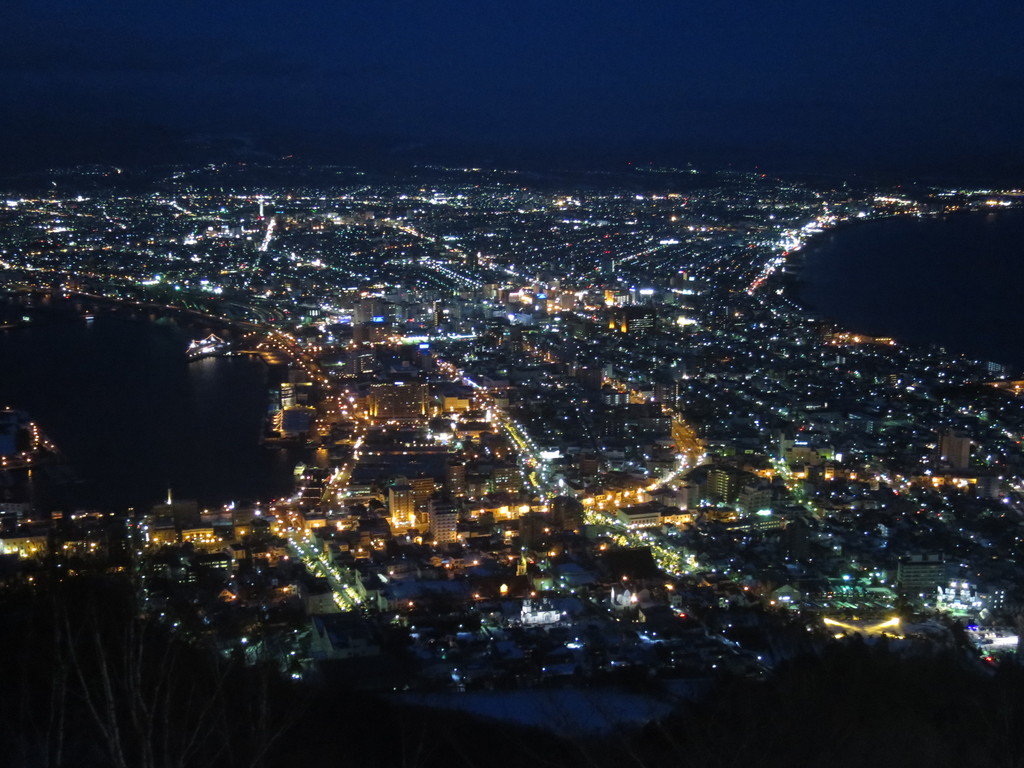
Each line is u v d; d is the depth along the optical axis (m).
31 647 35.22
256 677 38.53
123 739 30.56
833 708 38.97
